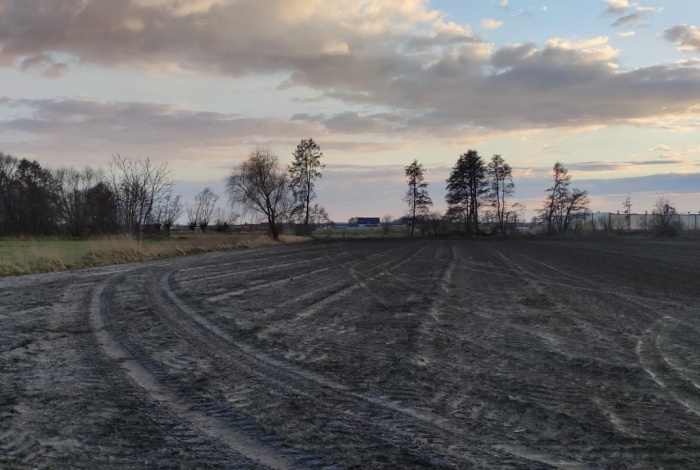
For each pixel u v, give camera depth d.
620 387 7.11
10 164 76.06
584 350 9.23
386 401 6.44
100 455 4.78
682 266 27.75
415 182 94.94
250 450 4.92
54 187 75.50
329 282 19.89
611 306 14.27
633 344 9.73
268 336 10.12
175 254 34.97
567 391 6.91
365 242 64.94
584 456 4.89
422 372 7.76
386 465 4.62
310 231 80.06
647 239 74.56
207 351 8.85
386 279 21.20
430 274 23.48
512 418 5.89
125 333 10.19
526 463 4.71
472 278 21.78
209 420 5.70
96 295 15.44
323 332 10.62
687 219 90.00
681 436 5.39
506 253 40.94
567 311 13.45
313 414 5.93
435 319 12.22
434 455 4.85
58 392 6.59
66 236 66.62
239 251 42.38
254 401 6.36
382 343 9.69
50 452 4.83
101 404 6.17
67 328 10.59
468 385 7.14
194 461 4.67
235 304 14.11
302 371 7.75
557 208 92.81
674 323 11.84
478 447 5.06
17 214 74.94
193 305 13.79
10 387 6.77
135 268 24.94
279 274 22.84
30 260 23.59
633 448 5.08
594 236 82.12
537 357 8.73
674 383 7.30
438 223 93.06
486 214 93.56
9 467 4.51
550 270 25.61
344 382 7.22
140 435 5.25
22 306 13.26
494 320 12.15
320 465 4.60
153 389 6.77
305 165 73.56
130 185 44.19
